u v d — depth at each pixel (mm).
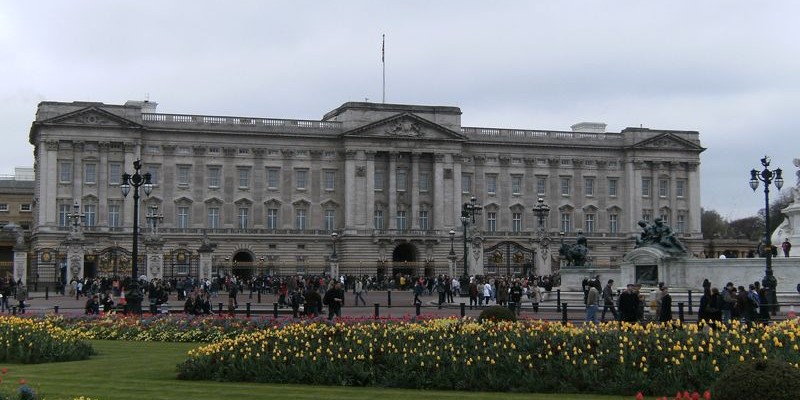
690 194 168000
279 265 143750
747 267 72062
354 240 150500
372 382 30094
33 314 57250
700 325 31734
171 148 145500
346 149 151500
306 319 48844
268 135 149875
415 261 153625
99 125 140375
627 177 166125
